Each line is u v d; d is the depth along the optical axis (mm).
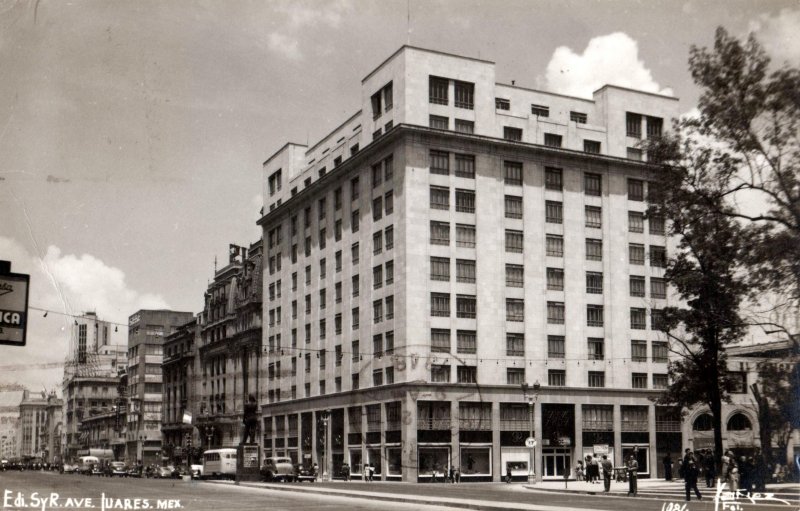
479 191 73750
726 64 29641
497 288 73562
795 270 30406
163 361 137375
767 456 42594
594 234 78500
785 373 37156
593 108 81688
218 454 73562
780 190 29859
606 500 34219
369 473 72250
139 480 68500
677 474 78438
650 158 36781
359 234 79125
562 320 76000
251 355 104312
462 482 68812
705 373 42312
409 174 71250
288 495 40875
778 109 29391
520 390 72938
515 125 76000
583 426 75312
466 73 74500
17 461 154375
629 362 78312
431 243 71500
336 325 83625
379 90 76750
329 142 91188
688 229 36938
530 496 38844
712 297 36750
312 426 86500
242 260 114375
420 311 70375
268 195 102812
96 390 161500
